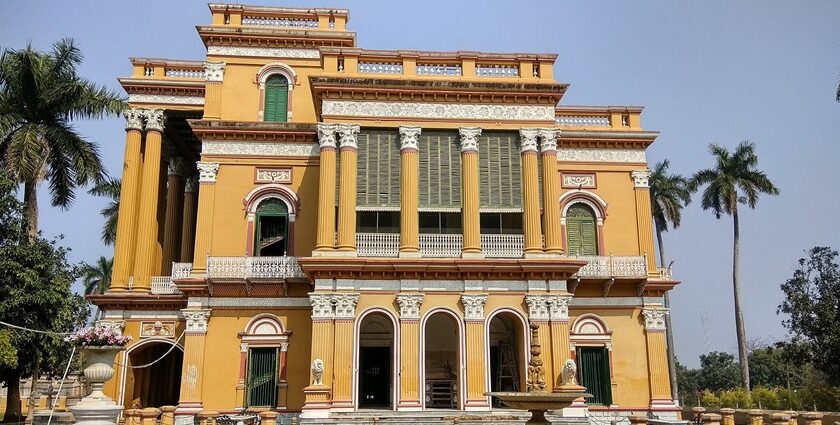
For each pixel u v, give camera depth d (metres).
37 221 31.69
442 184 29.91
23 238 29.78
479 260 28.16
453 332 33.06
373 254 28.89
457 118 30.34
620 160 35.28
